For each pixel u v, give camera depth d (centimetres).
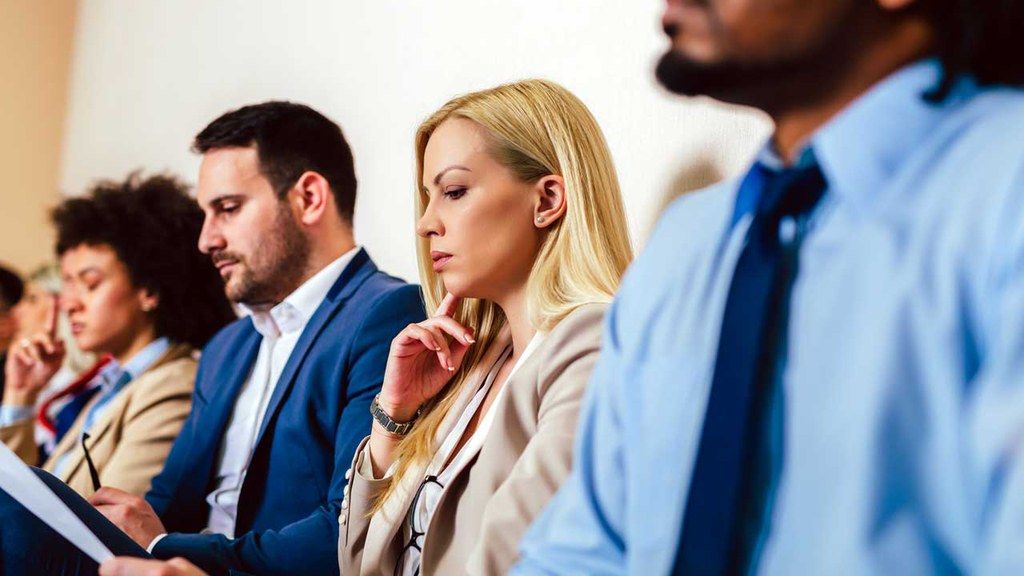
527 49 214
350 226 214
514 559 120
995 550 58
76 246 257
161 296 256
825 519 67
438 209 147
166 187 265
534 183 145
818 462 68
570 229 143
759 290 74
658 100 179
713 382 74
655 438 80
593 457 91
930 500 64
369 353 183
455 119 148
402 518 146
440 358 151
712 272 81
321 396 187
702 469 74
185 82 357
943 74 70
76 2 445
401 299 189
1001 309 60
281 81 308
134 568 115
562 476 122
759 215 76
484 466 134
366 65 271
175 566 114
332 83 285
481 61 229
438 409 152
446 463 147
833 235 71
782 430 71
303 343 193
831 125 72
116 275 254
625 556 88
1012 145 64
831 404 68
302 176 206
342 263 205
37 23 435
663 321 83
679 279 84
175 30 368
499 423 135
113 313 254
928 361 64
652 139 180
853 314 68
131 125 389
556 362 133
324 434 187
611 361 89
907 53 73
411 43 254
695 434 77
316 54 293
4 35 429
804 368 70
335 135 214
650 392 82
